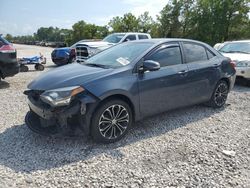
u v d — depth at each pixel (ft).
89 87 13.28
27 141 14.17
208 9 155.33
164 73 16.15
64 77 13.94
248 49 34.27
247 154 13.43
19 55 77.92
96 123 13.48
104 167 11.80
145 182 10.76
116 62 15.65
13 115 18.30
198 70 18.34
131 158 12.68
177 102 17.26
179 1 168.45
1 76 27.30
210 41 152.87
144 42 17.31
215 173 11.57
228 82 21.47
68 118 13.15
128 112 14.69
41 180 10.69
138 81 14.84
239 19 150.82
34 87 13.96
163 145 14.20
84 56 42.86
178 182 10.83
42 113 13.28
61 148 13.46
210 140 15.02
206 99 19.70
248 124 17.80
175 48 17.52
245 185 10.80
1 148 13.34
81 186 10.37
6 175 10.97
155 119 18.12
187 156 13.02
